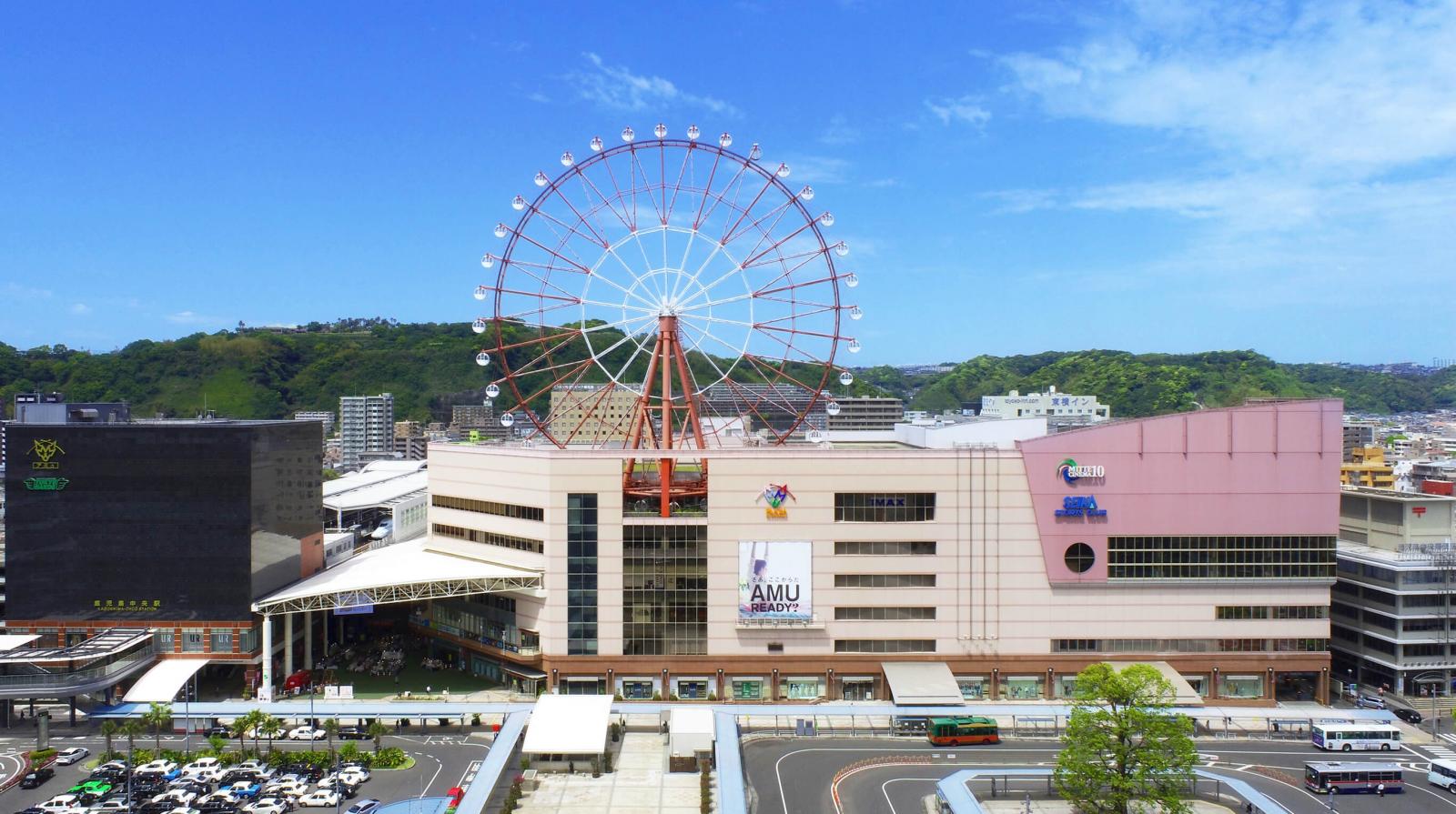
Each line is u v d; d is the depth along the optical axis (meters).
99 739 101.12
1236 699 114.06
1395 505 124.94
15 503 113.81
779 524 114.38
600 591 114.69
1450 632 117.00
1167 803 77.12
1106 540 114.12
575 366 139.62
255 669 114.50
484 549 124.69
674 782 88.88
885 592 114.50
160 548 114.00
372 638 144.12
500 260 134.50
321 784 88.25
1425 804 86.44
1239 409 114.12
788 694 114.75
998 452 114.56
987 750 98.81
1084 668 114.00
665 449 126.56
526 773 91.25
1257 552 114.12
